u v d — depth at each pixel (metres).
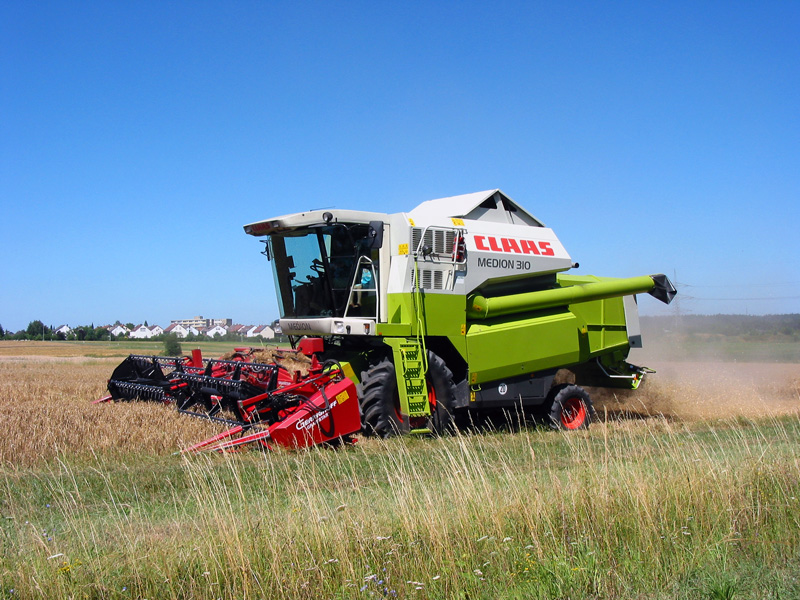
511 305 11.99
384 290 10.84
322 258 11.09
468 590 4.55
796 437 10.52
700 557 5.12
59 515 6.17
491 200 12.46
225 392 10.14
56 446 8.65
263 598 4.30
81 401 13.43
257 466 7.98
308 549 4.71
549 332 12.67
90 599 4.33
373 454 9.17
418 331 10.82
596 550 5.07
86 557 4.73
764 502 6.16
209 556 4.66
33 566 4.48
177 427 9.84
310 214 10.54
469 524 5.28
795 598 4.49
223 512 5.50
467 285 11.52
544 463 8.62
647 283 13.93
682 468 6.68
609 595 4.60
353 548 4.94
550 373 12.86
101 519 5.86
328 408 9.44
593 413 13.27
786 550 5.34
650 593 4.62
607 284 13.47
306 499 6.34
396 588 4.54
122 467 8.14
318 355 11.71
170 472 7.86
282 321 11.85
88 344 86.00
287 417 9.48
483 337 11.68
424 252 10.91
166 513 6.19
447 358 11.82
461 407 11.55
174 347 47.72
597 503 5.67
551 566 4.80
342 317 10.97
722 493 6.11
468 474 6.09
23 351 62.97
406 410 10.28
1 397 14.50
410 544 4.91
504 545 5.05
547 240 12.95
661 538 5.36
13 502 6.62
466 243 11.55
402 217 10.95
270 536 4.91
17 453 8.46
